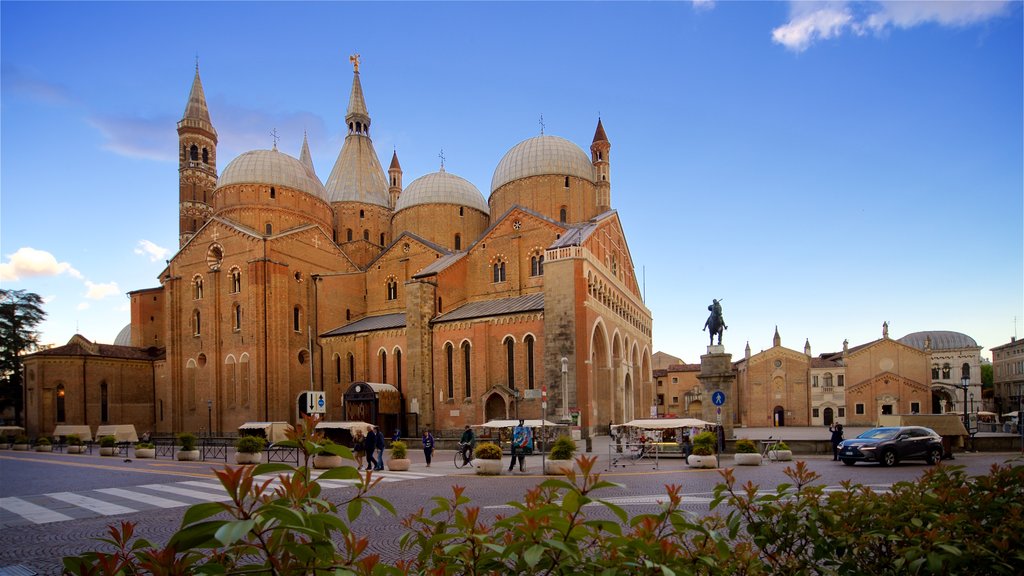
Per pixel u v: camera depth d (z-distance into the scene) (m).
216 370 67.50
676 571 4.51
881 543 6.33
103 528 17.27
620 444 40.81
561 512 4.88
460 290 66.12
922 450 31.22
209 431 66.94
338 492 22.72
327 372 68.19
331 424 40.16
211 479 28.66
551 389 52.69
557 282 53.78
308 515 3.86
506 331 56.44
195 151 90.62
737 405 99.81
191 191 89.50
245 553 4.26
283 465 4.23
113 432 61.25
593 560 4.79
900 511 6.55
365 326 67.62
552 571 4.66
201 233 71.31
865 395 91.88
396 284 73.62
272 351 64.94
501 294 65.06
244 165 72.50
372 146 90.44
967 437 38.97
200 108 91.94
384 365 64.25
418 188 78.81
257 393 63.78
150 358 76.62
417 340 59.69
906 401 89.88
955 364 111.56
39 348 85.00
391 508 4.83
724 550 5.30
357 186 85.44
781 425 93.81
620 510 4.97
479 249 67.25
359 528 16.02
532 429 42.34
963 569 5.81
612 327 62.00
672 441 46.56
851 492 7.06
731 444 37.94
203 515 3.67
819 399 93.75
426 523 5.89
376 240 85.31
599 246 62.16
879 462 31.12
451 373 59.09
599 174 75.19
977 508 6.76
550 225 62.81
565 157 73.25
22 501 22.17
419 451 45.47
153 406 76.81
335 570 3.96
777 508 6.47
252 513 3.72
